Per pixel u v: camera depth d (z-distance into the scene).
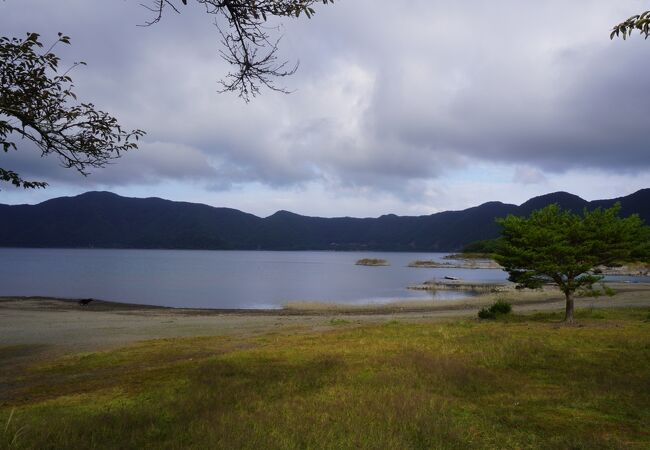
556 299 40.97
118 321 25.52
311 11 4.57
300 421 6.55
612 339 13.78
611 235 18.89
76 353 15.52
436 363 10.60
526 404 7.68
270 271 105.44
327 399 7.99
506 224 20.55
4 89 4.64
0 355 15.34
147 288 58.94
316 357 12.34
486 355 11.70
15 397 9.46
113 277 77.31
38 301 36.78
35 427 6.41
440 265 146.25
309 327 22.00
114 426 6.64
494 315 23.89
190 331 21.27
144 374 11.02
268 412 7.04
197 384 9.27
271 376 9.97
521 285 20.34
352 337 16.61
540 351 12.18
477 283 69.69
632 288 49.22
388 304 39.94
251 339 17.69
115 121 5.29
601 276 19.17
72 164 5.21
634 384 8.68
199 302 44.16
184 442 5.84
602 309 26.28
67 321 25.19
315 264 150.12
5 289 54.28
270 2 4.44
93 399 8.73
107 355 14.47
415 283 72.31
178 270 101.19
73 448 5.65
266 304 41.72
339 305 39.44
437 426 6.29
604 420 6.76
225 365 11.22
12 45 4.64
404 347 13.53
